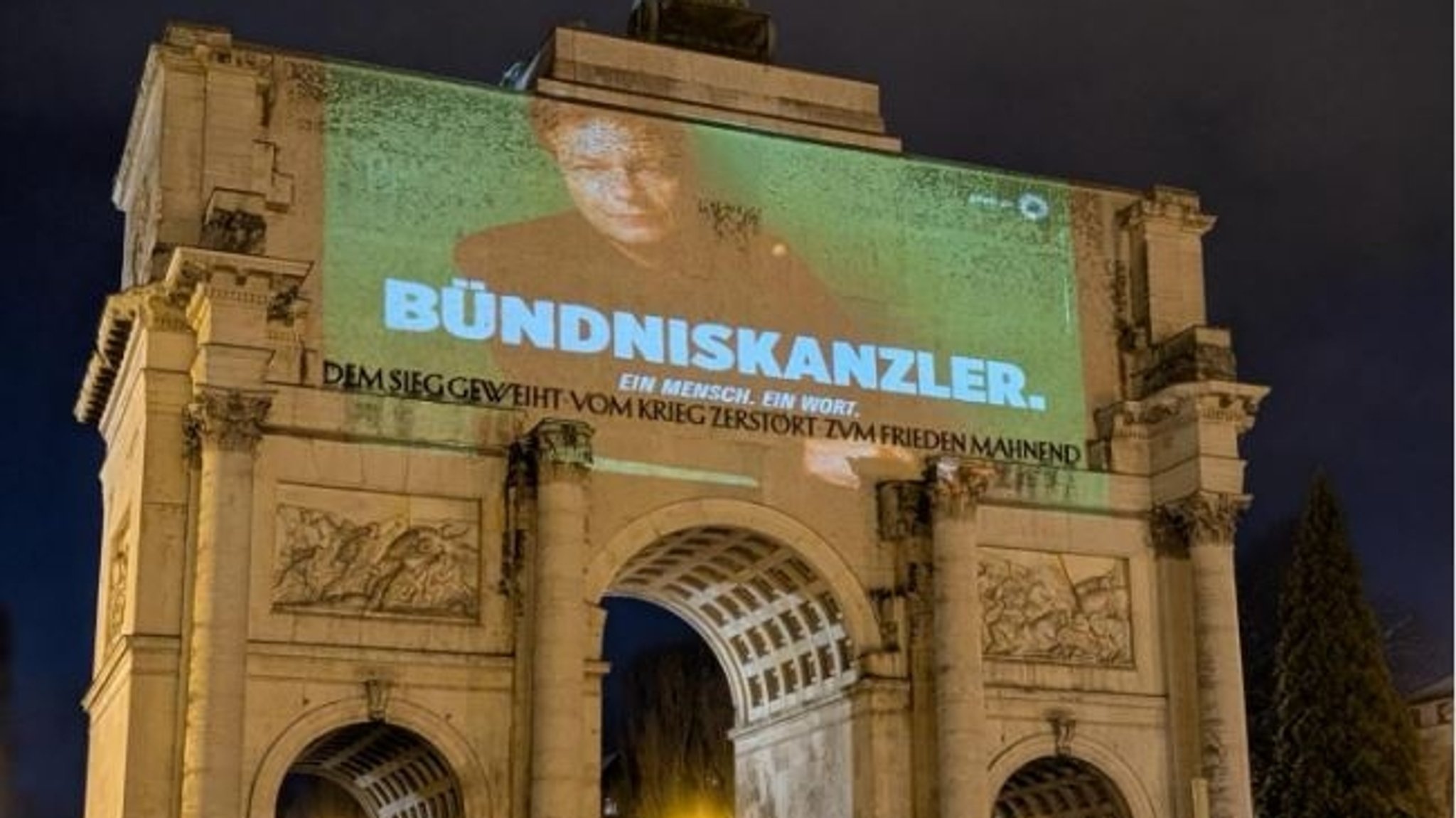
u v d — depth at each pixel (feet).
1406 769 179.52
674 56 168.66
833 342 164.04
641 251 160.04
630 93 165.48
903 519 159.53
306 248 150.30
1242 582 257.55
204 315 141.28
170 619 140.87
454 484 148.25
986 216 172.96
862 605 158.40
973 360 168.45
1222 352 167.94
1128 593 167.12
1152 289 174.40
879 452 162.61
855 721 157.79
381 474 146.61
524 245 156.76
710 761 292.81
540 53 170.60
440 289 153.17
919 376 166.09
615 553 152.05
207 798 132.98
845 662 161.48
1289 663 185.06
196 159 149.89
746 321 161.68
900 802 155.33
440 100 157.79
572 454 146.20
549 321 155.53
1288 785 182.60
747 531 157.28
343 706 141.90
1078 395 171.53
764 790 173.47
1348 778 178.81
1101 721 162.91
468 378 152.05
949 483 156.87
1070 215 176.04
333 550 144.25
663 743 297.33
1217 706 161.58
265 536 142.51
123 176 174.40
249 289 141.38
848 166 169.37
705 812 290.35
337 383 148.15
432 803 153.17
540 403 153.38
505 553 147.64
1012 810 178.60
